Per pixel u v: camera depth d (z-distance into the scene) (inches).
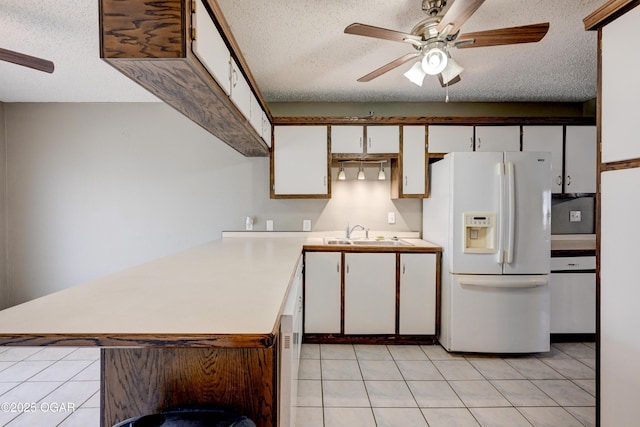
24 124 124.0
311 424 67.5
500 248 96.3
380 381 84.3
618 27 52.6
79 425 67.5
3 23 73.1
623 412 53.5
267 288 50.8
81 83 107.3
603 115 56.0
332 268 106.7
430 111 129.9
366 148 118.0
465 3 52.6
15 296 125.0
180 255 83.9
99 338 32.6
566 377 87.2
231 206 129.6
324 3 67.7
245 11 70.3
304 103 130.1
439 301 106.3
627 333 52.8
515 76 104.6
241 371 43.6
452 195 98.4
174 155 128.3
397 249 106.0
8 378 86.0
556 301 108.4
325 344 107.6
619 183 53.6
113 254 127.5
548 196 97.0
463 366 92.9
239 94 70.6
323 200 130.6
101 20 43.3
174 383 43.9
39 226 125.3
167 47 43.2
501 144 117.4
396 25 76.0
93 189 126.4
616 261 54.5
